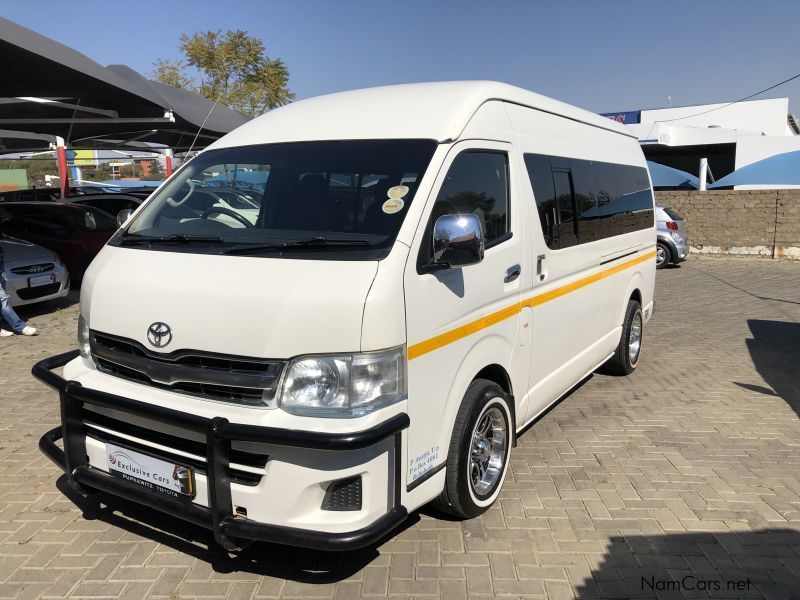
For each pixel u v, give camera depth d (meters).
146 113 12.90
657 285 13.45
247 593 3.14
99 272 3.44
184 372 3.00
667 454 4.76
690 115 31.42
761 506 3.98
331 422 2.75
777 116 30.50
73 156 24.94
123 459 3.24
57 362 3.70
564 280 4.72
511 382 4.05
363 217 3.20
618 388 6.38
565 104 5.19
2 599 3.09
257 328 2.84
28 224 11.75
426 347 3.10
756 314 10.23
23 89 10.10
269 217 3.48
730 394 6.17
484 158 3.73
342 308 2.77
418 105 3.71
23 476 4.34
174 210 3.78
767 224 17.55
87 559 3.41
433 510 3.92
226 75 31.31
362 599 3.11
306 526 2.82
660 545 3.56
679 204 18.39
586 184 5.16
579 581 3.25
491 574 3.30
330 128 3.77
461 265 3.18
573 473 4.44
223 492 2.87
